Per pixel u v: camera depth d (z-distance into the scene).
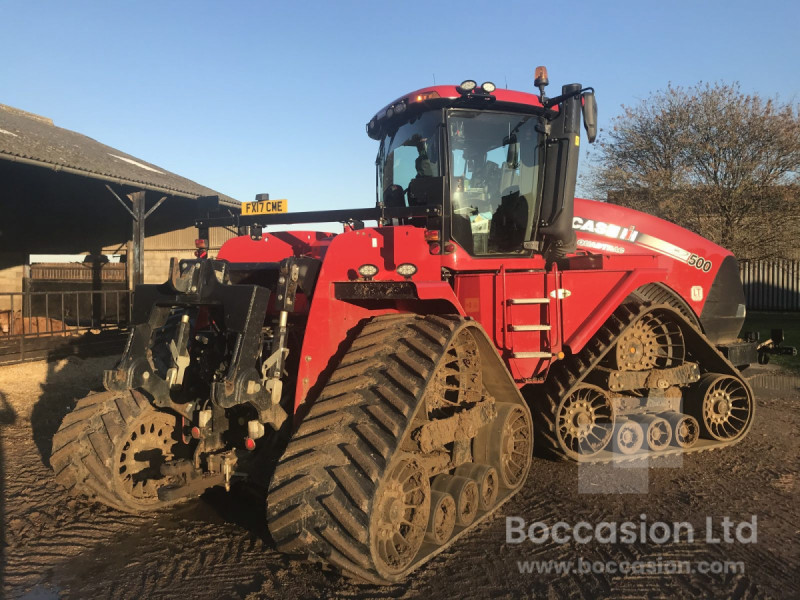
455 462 4.02
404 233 4.08
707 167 17.75
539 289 4.82
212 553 3.58
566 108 4.96
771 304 20.44
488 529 4.07
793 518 4.31
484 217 4.84
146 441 4.12
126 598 3.07
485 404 4.17
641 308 5.43
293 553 3.04
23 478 4.71
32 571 3.33
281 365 3.44
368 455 3.04
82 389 7.63
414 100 4.74
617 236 6.20
